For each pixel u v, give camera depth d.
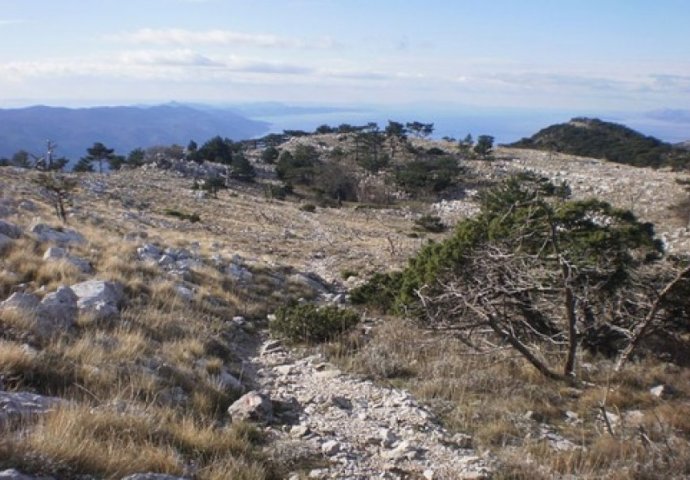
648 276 11.60
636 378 10.09
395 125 110.75
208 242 29.30
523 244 12.94
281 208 64.12
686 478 6.16
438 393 9.22
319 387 9.49
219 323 12.33
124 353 8.38
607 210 15.00
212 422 6.95
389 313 15.47
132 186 61.94
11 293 10.48
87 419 5.51
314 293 18.86
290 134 143.88
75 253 14.65
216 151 104.88
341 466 6.48
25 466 4.23
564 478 6.21
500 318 11.16
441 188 83.81
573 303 10.00
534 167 91.31
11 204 25.11
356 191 88.75
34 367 6.89
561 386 9.66
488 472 6.44
